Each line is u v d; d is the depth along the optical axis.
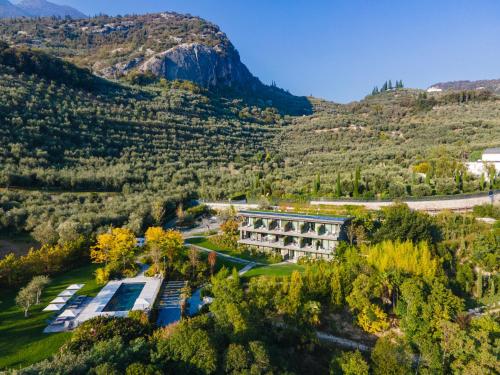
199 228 72.19
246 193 84.38
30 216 56.25
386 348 29.77
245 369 26.27
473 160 83.88
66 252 49.03
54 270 47.44
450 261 45.97
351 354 29.86
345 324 38.28
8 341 32.03
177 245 50.16
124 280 46.69
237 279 38.97
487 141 101.75
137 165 89.25
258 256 55.69
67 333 33.56
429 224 51.44
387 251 44.38
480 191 64.44
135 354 27.27
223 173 96.94
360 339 36.66
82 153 86.00
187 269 48.47
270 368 26.83
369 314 36.19
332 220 53.38
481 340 29.81
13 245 51.06
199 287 46.03
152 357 26.84
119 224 64.44
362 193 69.62
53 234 52.34
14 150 74.00
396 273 39.38
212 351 26.84
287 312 35.81
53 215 58.81
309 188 77.75
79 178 75.00
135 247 52.88
